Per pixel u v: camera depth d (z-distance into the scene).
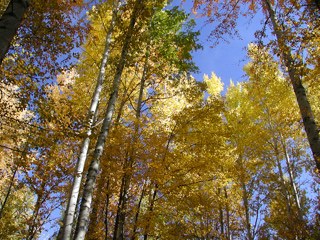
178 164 5.76
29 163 6.16
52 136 3.74
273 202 9.93
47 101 3.88
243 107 10.55
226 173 6.53
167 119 7.11
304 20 3.46
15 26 2.35
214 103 6.04
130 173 5.30
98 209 6.06
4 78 3.93
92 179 3.91
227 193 9.05
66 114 3.60
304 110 3.85
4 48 2.17
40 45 4.17
